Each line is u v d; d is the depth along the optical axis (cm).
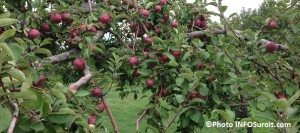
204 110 301
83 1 388
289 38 305
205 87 287
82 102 249
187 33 379
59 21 344
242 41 302
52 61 314
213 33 361
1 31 296
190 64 319
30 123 154
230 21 360
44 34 358
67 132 175
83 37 330
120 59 315
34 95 150
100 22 359
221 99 325
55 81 264
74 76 421
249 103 291
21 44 213
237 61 299
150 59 319
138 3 401
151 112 300
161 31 378
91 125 229
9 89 161
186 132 319
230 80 293
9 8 338
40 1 340
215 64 313
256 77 288
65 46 381
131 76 382
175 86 305
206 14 394
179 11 390
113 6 373
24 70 197
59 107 177
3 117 146
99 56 376
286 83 271
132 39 412
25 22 324
